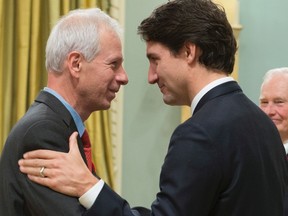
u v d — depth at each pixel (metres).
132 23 4.24
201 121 1.83
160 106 4.34
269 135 1.96
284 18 4.55
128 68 4.24
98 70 2.00
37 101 2.01
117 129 4.10
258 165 1.86
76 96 2.03
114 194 1.88
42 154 1.86
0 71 3.65
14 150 1.90
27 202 1.90
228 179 1.82
